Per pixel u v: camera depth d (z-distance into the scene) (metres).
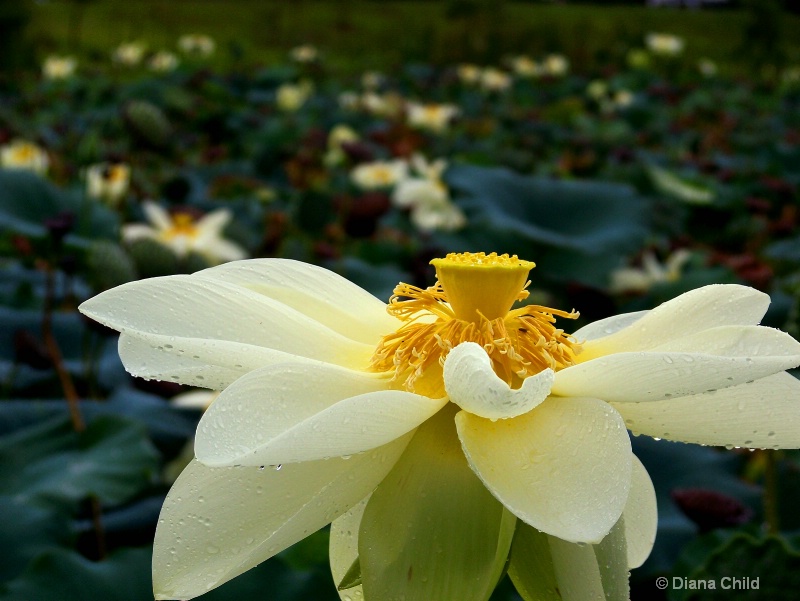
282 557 0.43
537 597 0.29
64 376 0.58
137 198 1.35
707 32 6.62
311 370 0.27
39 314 0.79
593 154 2.20
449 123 2.66
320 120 2.62
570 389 0.27
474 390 0.25
